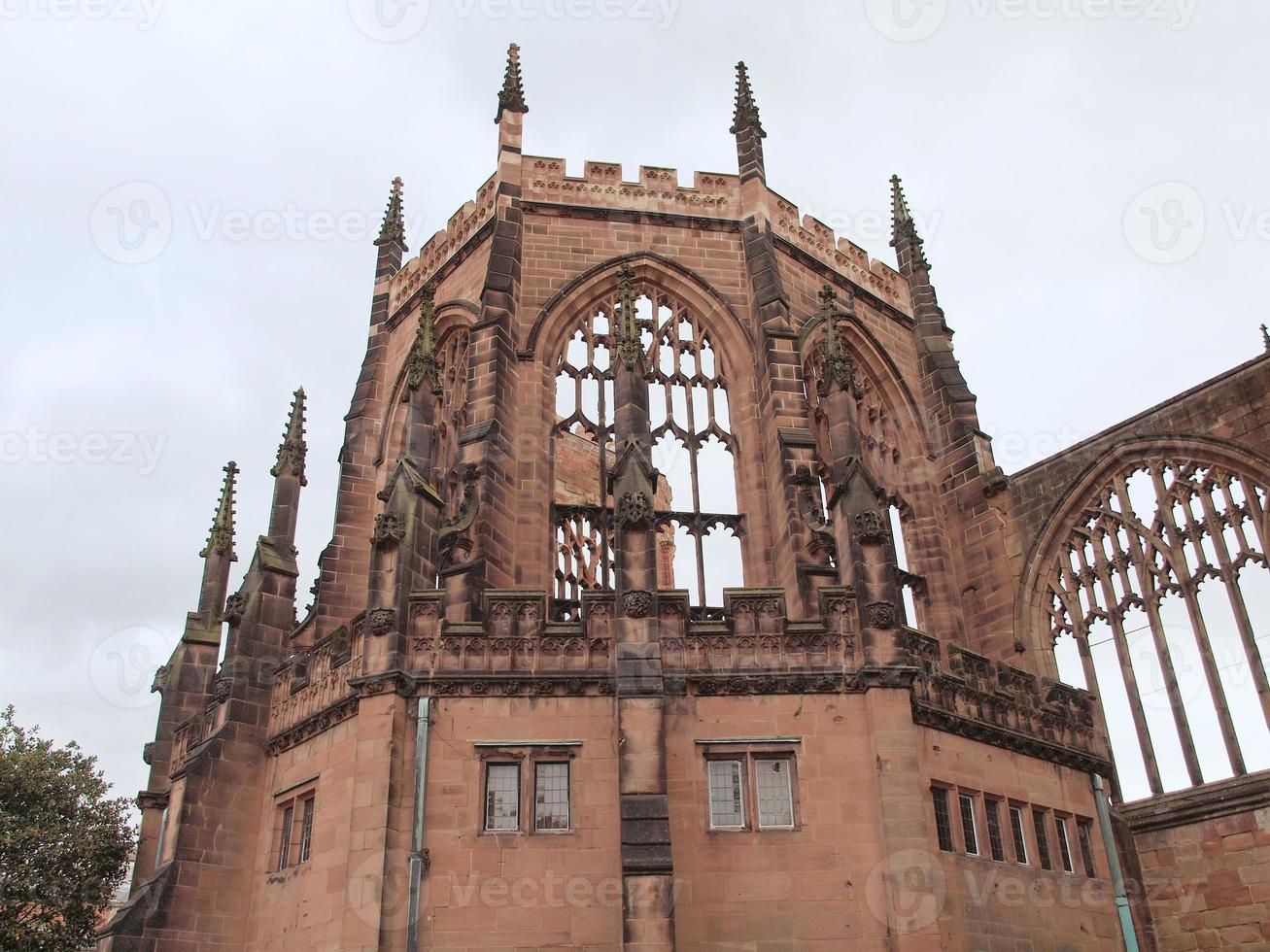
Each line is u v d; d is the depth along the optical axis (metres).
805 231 51.78
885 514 34.69
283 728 37.22
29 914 51.59
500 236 45.91
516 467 41.81
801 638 32.97
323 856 32.31
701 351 46.78
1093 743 40.78
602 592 33.59
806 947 29.27
